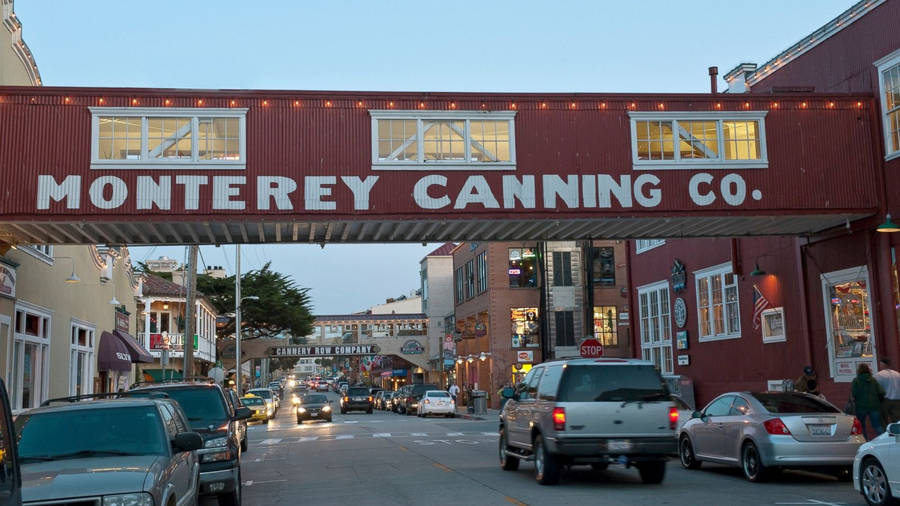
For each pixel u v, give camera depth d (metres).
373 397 68.94
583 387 13.69
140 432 8.64
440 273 77.81
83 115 18.20
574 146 19.69
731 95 20.28
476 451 21.64
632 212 19.61
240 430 21.91
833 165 20.33
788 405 14.41
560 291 51.19
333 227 20.36
